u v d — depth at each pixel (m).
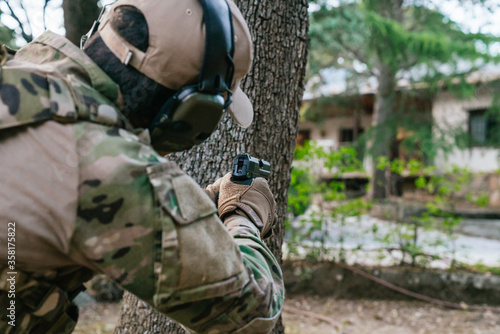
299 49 1.85
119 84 0.83
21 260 0.75
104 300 4.62
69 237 0.72
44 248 0.75
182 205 0.76
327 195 5.23
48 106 0.74
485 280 4.89
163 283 0.74
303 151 5.14
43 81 0.76
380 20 10.81
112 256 0.73
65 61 0.80
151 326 1.69
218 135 1.74
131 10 0.83
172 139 0.87
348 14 11.19
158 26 0.81
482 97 13.45
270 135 1.79
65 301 0.84
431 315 4.59
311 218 5.21
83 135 0.74
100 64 0.84
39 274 0.79
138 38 0.82
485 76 12.35
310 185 5.25
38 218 0.72
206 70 0.82
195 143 0.90
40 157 0.73
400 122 12.45
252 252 0.92
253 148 1.76
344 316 4.54
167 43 0.81
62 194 0.72
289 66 1.83
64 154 0.72
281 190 1.86
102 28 0.87
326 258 5.22
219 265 0.77
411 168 5.70
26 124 0.73
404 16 13.87
